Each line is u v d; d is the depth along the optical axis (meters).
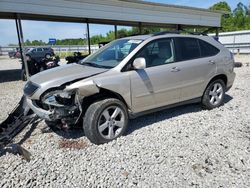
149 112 4.41
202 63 4.95
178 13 16.23
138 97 4.11
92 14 12.14
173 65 4.51
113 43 4.90
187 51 4.82
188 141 3.88
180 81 4.63
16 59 34.34
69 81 3.70
